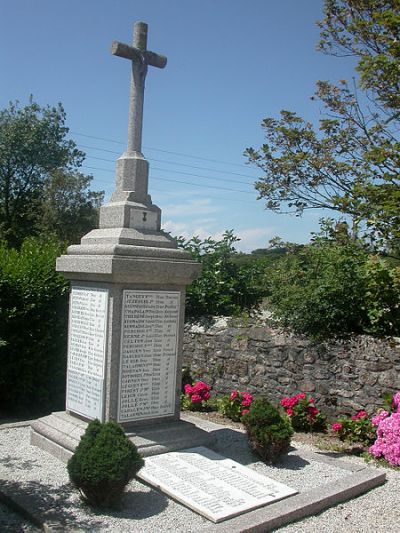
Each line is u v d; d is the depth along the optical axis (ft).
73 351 20.36
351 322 27.30
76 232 114.42
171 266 19.29
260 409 19.51
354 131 36.50
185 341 33.27
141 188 20.25
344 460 21.44
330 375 26.94
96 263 18.53
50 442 19.56
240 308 35.01
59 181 115.14
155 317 19.42
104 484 14.65
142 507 15.33
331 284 26.99
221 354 31.40
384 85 30.68
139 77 20.53
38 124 114.62
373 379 25.48
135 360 18.99
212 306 34.86
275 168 37.22
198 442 19.26
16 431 22.58
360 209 27.37
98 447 15.06
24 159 114.93
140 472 16.78
